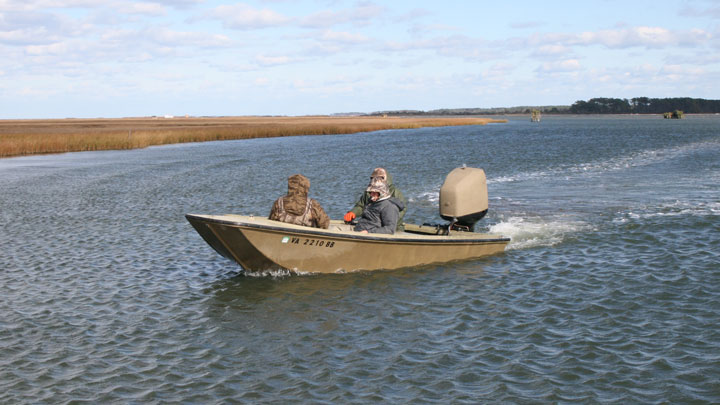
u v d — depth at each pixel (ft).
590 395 19.76
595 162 108.17
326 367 22.13
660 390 20.01
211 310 28.60
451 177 39.34
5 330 25.93
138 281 33.53
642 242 41.16
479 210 39.34
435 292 31.17
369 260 34.81
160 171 99.14
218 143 198.29
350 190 70.90
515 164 106.52
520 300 29.58
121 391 20.30
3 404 19.34
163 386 20.67
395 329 25.90
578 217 51.06
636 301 28.89
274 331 25.82
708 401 19.22
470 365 22.13
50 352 23.59
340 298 30.30
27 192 72.74
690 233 43.29
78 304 29.50
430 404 19.30
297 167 104.06
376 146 174.19
